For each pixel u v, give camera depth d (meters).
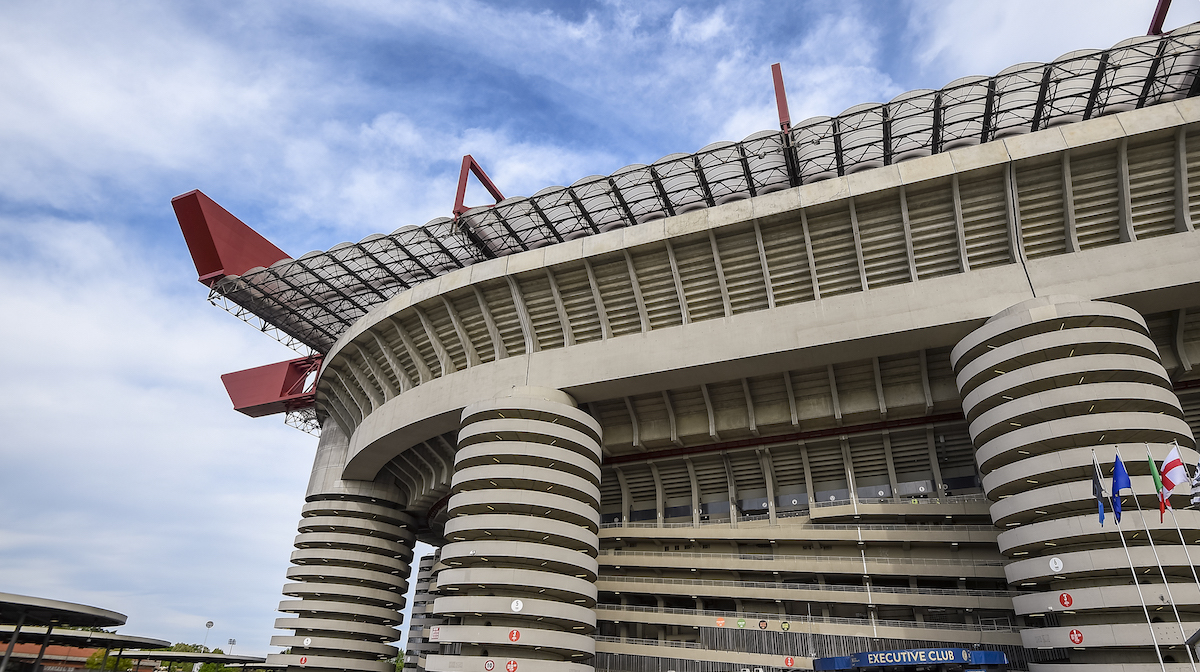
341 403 55.12
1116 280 30.48
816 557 38.72
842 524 38.78
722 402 40.66
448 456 47.34
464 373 41.56
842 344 33.78
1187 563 25.02
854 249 35.12
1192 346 33.12
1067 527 26.94
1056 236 33.06
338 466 57.31
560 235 42.19
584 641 33.84
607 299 39.28
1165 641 24.52
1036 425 28.42
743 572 39.97
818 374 38.38
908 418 38.50
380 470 54.94
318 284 49.44
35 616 38.22
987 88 31.84
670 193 38.38
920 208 33.81
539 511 35.50
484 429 36.47
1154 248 30.44
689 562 40.44
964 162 32.16
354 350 48.81
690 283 37.75
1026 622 32.94
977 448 31.77
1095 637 25.81
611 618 40.03
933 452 39.19
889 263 35.03
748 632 37.00
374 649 52.56
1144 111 30.34
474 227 42.06
